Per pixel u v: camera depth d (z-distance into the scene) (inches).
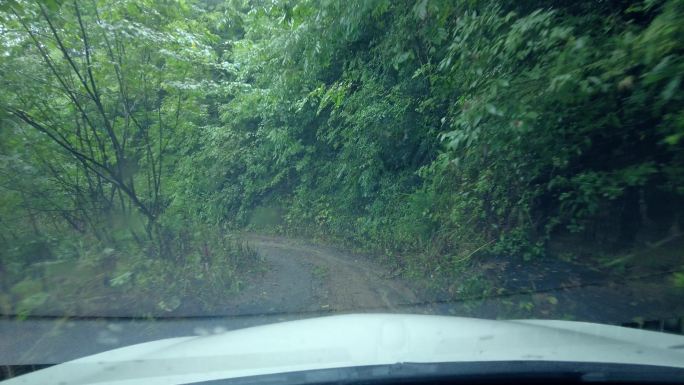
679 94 165.5
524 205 307.6
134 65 329.7
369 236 485.4
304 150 618.5
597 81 177.8
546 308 245.0
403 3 375.9
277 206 669.3
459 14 288.4
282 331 142.2
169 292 290.0
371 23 426.0
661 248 258.2
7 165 304.8
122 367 122.4
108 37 315.3
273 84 547.5
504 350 119.1
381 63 453.4
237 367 114.0
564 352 117.8
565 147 249.0
